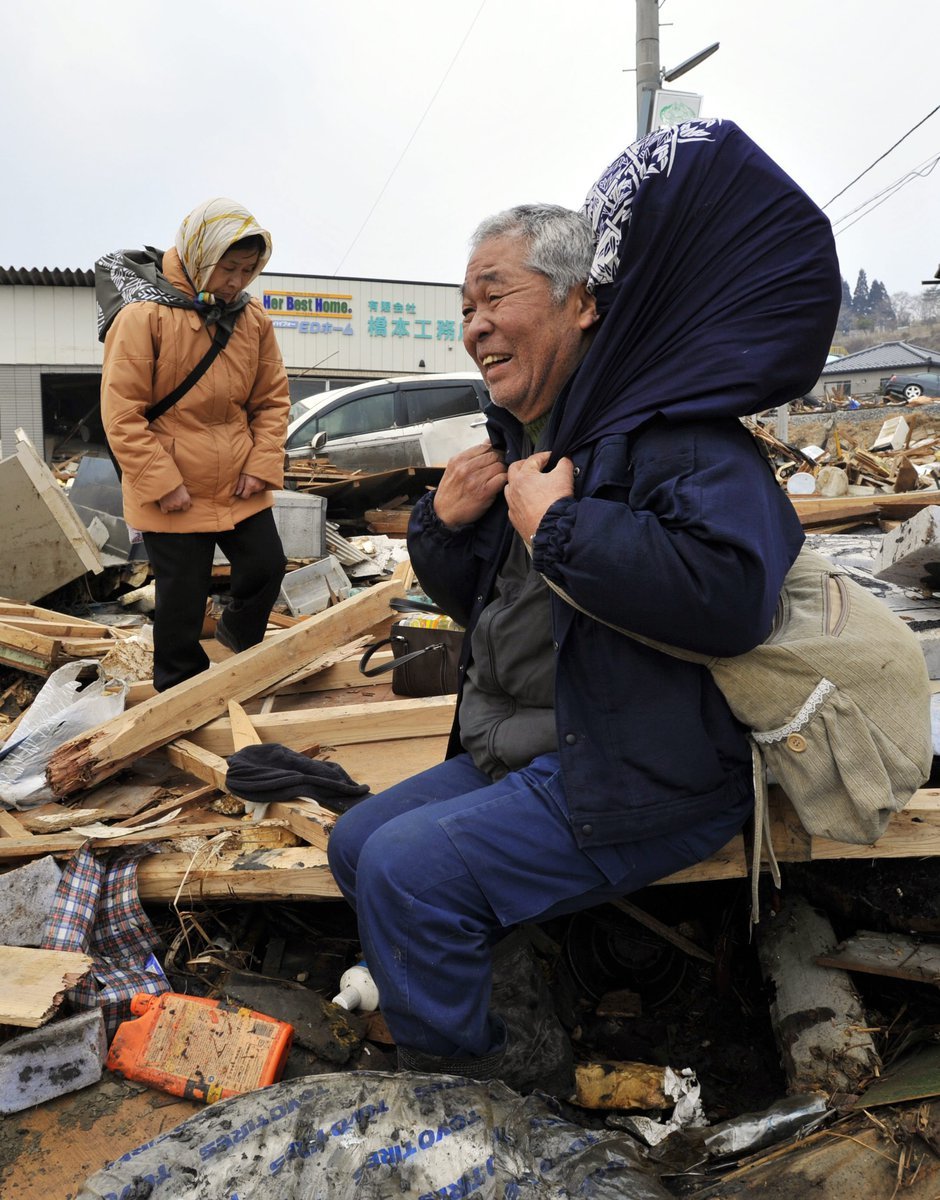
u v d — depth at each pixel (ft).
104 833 8.31
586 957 8.29
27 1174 5.75
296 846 8.24
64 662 13.08
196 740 10.42
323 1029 6.97
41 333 67.00
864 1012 7.03
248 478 11.93
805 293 5.30
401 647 11.75
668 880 6.75
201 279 11.15
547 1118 5.10
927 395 90.63
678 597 4.90
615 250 5.52
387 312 77.92
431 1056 5.45
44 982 6.63
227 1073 6.38
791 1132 6.06
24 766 10.00
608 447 5.42
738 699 5.51
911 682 5.50
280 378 12.46
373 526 28.48
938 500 20.70
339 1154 4.75
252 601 12.79
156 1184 4.64
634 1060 7.49
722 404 5.18
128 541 20.86
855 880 7.62
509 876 5.42
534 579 5.98
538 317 5.76
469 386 37.47
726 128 5.48
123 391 11.02
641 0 39.68
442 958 5.28
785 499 5.90
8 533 17.03
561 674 5.51
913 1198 5.18
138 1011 6.95
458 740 7.07
